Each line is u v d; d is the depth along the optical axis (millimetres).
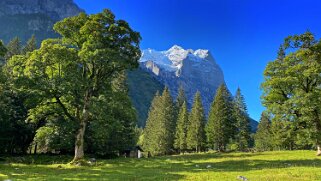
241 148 97688
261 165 33781
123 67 38156
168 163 40281
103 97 38094
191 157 54906
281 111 47000
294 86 48281
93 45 34312
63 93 35500
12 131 51188
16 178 22828
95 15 37000
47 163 42156
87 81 35719
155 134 101375
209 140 90688
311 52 47969
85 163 35656
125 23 37875
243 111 98688
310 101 43906
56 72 37562
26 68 35344
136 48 38062
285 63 49625
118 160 48750
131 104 40250
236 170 29031
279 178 21453
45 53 34781
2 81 36094
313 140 45156
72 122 37438
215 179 21984
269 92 50156
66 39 37781
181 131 103625
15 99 49844
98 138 54594
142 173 27188
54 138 49656
